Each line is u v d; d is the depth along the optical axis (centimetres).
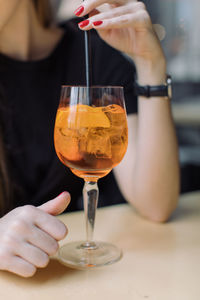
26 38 132
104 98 72
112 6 105
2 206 117
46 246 69
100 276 68
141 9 98
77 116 72
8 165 118
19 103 130
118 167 118
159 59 104
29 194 133
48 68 134
